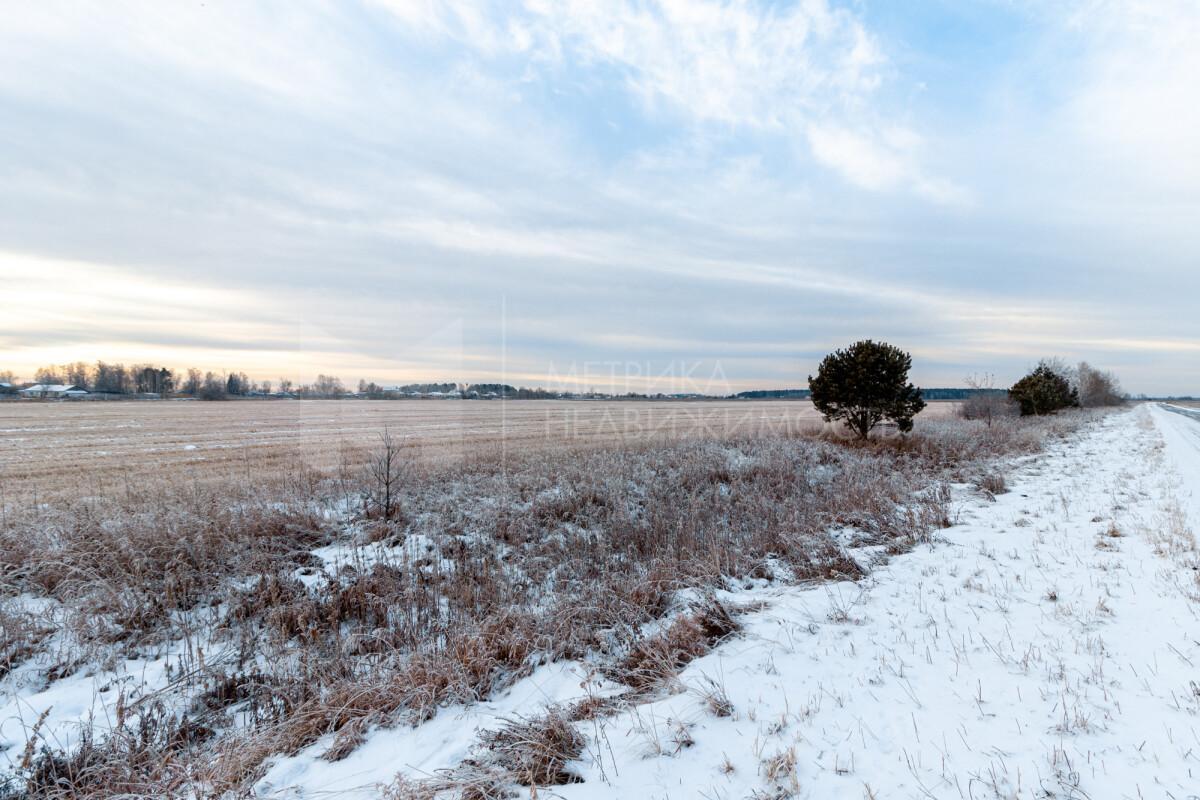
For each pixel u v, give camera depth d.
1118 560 6.20
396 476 9.67
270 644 4.91
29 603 5.55
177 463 14.18
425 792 2.92
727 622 5.04
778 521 8.52
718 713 3.54
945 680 3.83
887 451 16.44
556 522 8.91
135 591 5.51
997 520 8.48
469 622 5.21
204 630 5.29
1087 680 3.70
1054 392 36.66
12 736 3.75
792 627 4.91
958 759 2.96
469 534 8.39
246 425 27.09
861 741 3.17
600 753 3.22
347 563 6.93
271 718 3.94
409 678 4.21
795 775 2.83
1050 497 10.13
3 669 4.53
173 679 4.42
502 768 3.13
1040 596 5.29
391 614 5.53
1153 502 9.23
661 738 3.33
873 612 5.16
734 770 2.97
